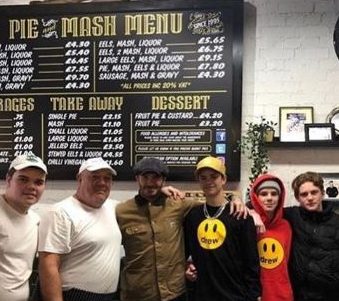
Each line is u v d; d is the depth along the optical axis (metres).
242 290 2.32
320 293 2.41
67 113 3.36
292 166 3.19
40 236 2.16
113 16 3.31
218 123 3.20
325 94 3.21
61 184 3.40
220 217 2.39
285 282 2.45
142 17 3.28
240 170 3.19
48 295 2.09
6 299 2.09
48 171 3.37
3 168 3.41
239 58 3.19
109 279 2.22
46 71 3.38
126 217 2.44
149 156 3.27
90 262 2.17
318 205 2.48
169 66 3.26
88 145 3.33
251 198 2.58
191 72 3.23
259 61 3.27
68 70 3.35
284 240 2.49
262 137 3.12
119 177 3.30
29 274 2.21
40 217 2.34
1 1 3.50
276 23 3.26
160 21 3.26
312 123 3.15
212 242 2.35
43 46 3.38
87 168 2.23
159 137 3.26
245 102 3.27
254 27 3.28
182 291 2.39
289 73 3.24
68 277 2.16
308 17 3.23
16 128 3.40
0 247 2.10
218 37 3.21
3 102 3.42
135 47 3.29
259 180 2.53
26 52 3.39
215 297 2.32
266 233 2.50
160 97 3.27
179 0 3.23
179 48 3.25
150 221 2.42
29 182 2.17
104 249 2.21
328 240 2.41
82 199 2.25
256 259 2.34
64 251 2.13
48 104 3.37
